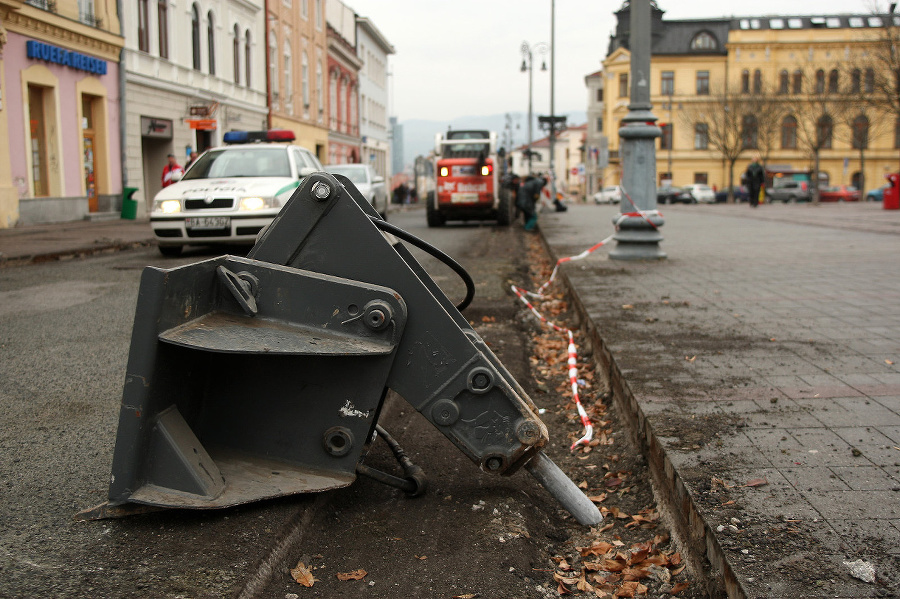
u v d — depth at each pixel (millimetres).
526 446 2912
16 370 5043
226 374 2949
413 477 3314
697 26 71062
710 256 10523
